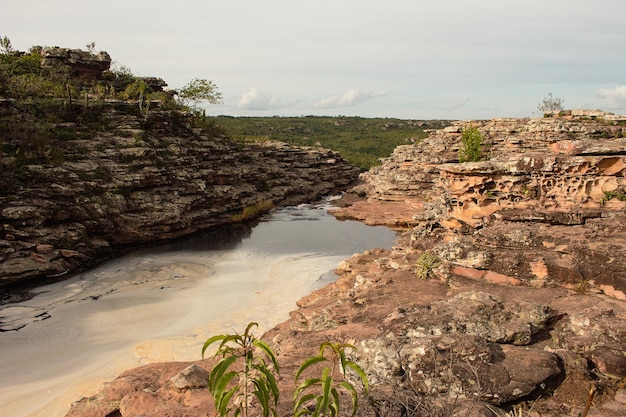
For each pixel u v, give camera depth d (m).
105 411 10.05
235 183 46.25
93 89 42.38
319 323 13.27
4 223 24.19
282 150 63.94
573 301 12.02
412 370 8.10
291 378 9.23
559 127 38.62
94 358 15.59
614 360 8.50
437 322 10.23
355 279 19.11
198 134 44.97
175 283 23.45
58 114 34.06
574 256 13.77
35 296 21.36
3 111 30.14
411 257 18.12
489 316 10.40
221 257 28.70
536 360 8.41
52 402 13.00
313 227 39.12
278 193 52.12
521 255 14.39
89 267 26.27
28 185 26.58
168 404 9.34
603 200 15.84
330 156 71.38
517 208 17.09
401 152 54.53
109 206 30.00
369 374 8.39
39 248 24.28
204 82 59.34
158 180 34.31
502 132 44.12
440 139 49.03
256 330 17.66
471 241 16.02
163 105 44.16
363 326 11.48
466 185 17.89
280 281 23.91
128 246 30.89
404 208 44.00
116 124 36.28
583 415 6.24
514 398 7.71
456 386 7.75
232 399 8.80
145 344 16.55
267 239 34.28
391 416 6.68
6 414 12.46
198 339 17.00
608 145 15.79
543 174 16.72
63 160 29.95
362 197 56.59
